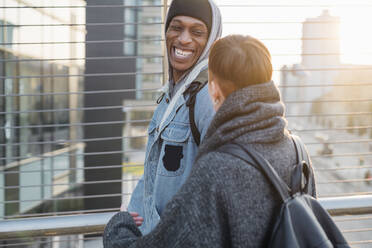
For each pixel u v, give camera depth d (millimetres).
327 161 19969
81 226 1573
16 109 5133
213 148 870
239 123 833
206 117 1062
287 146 915
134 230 1081
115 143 7043
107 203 6973
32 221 1563
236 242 763
